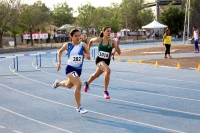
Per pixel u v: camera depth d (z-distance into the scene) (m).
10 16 35.88
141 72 16.42
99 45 9.66
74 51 8.01
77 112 8.52
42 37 36.59
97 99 10.10
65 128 7.12
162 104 9.30
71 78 8.03
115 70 17.38
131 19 64.00
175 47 33.31
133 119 7.75
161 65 19.03
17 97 10.66
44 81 13.91
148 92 11.14
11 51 32.84
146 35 59.06
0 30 35.38
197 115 8.05
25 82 13.73
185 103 9.40
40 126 7.31
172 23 57.94
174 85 12.46
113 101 9.78
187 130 6.84
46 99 10.24
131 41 48.19
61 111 8.66
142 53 28.11
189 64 18.98
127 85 12.63
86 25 59.22
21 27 39.03
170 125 7.21
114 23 50.59
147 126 7.16
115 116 8.04
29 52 32.91
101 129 7.00
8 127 7.28
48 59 25.06
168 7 59.94
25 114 8.42
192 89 11.59
